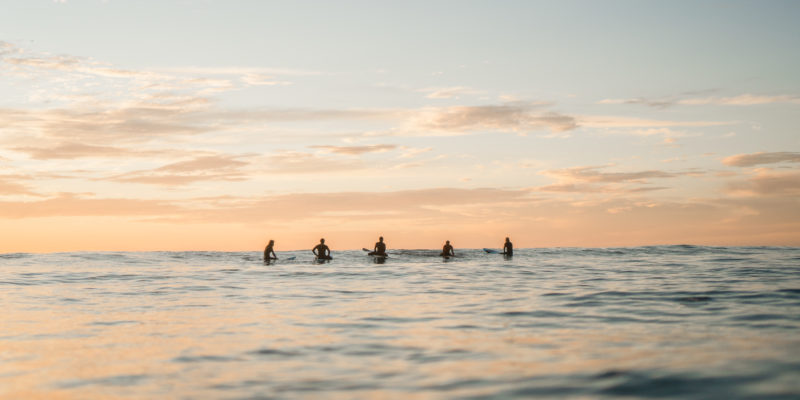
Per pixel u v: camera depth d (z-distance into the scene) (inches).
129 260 1467.8
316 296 573.9
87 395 220.7
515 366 259.3
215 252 1991.9
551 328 362.0
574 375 240.1
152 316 436.5
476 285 679.7
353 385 231.1
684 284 627.5
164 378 245.4
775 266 937.5
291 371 255.9
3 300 555.2
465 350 297.4
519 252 1862.7
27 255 1669.5
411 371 253.4
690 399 201.5
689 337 319.0
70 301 545.0
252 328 374.6
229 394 220.1
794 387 212.2
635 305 462.3
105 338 341.1
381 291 620.1
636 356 273.3
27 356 291.3
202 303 521.0
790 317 380.5
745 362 253.6
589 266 1058.7
